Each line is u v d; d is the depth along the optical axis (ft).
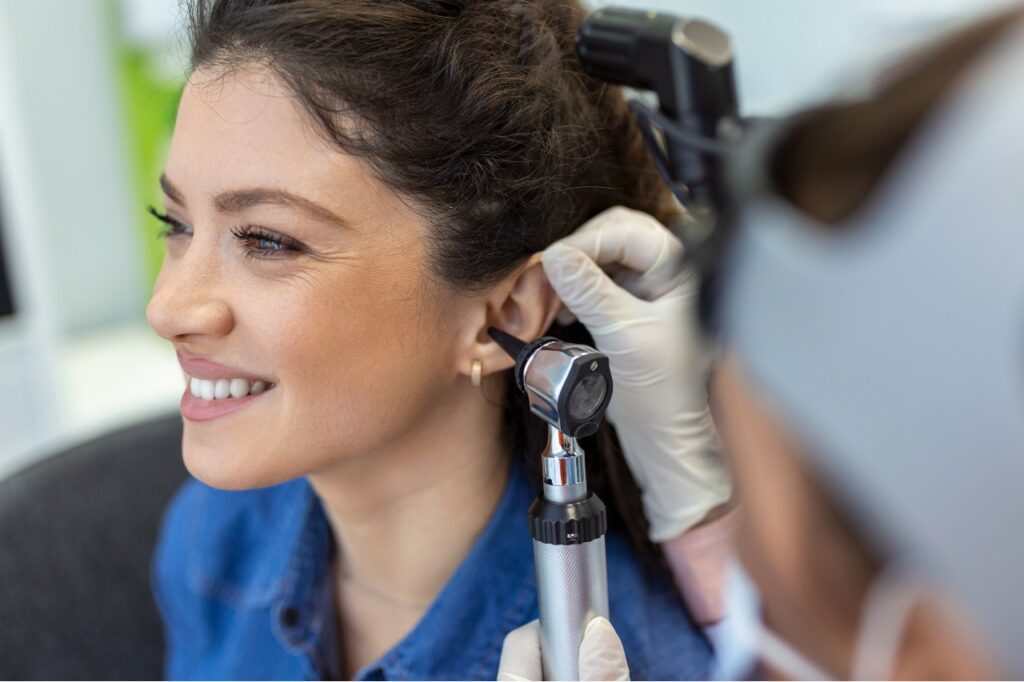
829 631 0.93
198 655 3.05
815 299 0.80
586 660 1.90
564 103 2.31
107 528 3.39
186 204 2.17
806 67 6.24
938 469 0.74
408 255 2.16
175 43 2.37
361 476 2.44
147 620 3.45
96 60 8.78
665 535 2.44
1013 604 0.72
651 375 2.29
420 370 2.26
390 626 2.69
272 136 2.04
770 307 0.85
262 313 2.11
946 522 0.74
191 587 3.01
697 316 0.99
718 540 2.42
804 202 0.85
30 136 8.49
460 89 2.11
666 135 1.51
